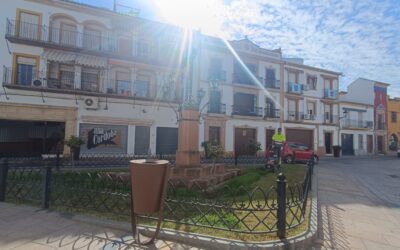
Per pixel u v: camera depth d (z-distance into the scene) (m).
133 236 3.97
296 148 20.66
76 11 20.48
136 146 22.05
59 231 4.27
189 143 8.92
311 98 32.66
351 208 6.93
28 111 18.61
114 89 21.53
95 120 20.41
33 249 3.66
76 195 5.41
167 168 3.92
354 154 36.22
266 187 7.96
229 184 8.20
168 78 23.41
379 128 39.34
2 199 5.94
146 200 3.76
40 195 5.61
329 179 11.83
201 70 25.38
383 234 5.07
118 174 8.56
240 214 5.07
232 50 27.38
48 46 19.14
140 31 22.62
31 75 19.09
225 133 26.36
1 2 18.48
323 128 33.34
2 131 19.03
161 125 22.89
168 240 3.98
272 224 4.55
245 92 27.94
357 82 40.38
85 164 14.78
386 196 8.97
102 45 21.22
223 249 3.68
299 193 4.81
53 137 20.09
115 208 5.18
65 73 20.20
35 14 19.31
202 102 25.17
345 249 4.18
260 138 28.39
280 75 30.28
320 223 5.32
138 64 22.27
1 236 4.09
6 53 18.42
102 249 3.66
